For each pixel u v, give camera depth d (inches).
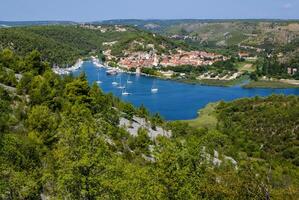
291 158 6176.2
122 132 3978.8
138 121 5634.8
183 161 1764.3
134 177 1681.8
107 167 1489.9
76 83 4210.1
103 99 4672.7
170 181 1663.4
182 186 1670.8
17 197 1840.6
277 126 7165.4
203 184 1788.9
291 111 7490.2
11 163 1967.3
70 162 1461.6
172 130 5580.7
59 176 1471.5
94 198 1448.1
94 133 1558.8
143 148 3784.5
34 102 3718.0
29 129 2859.3
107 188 1465.3
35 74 4997.5
